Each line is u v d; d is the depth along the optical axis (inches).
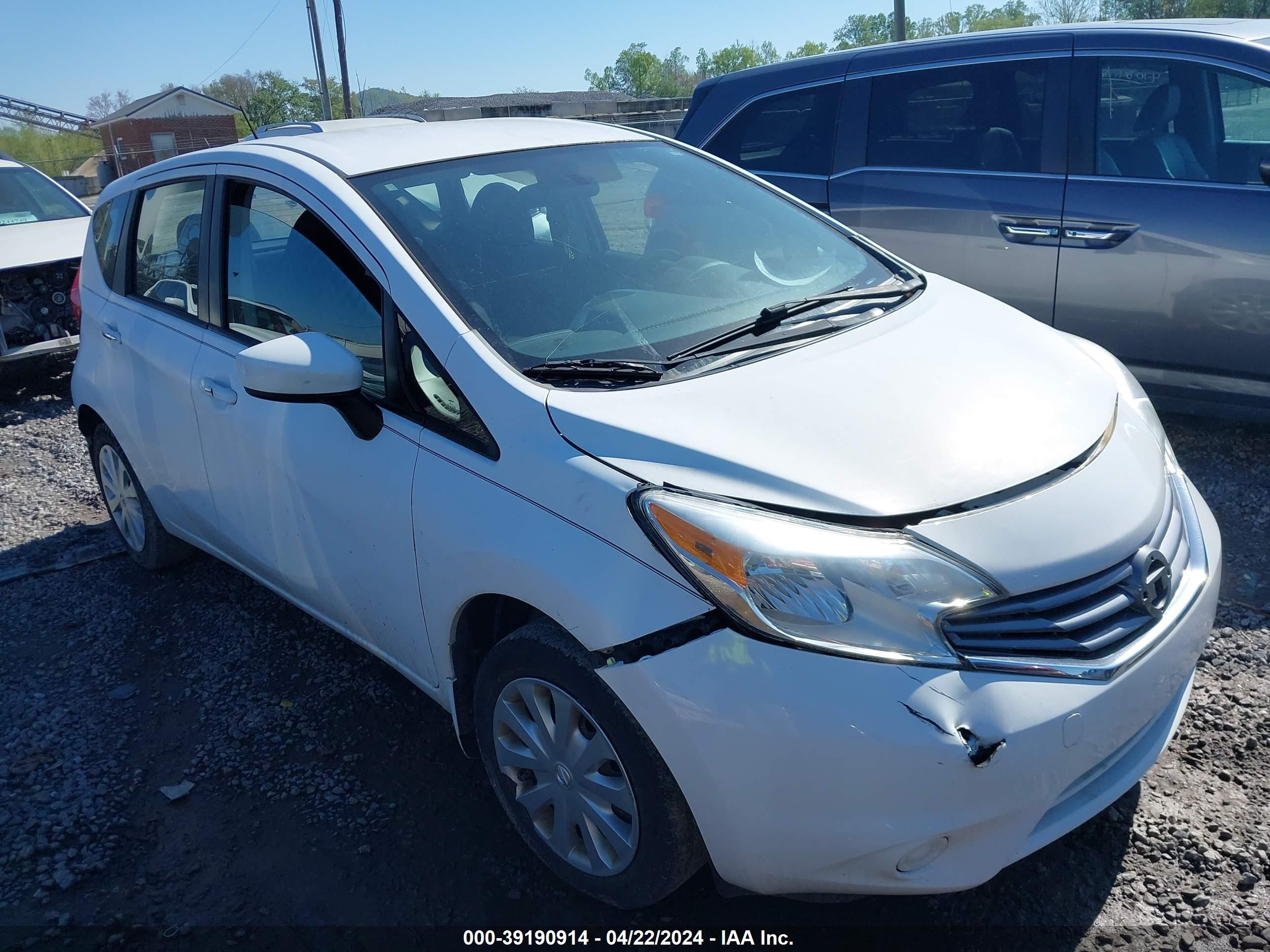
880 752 74.9
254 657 143.4
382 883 101.3
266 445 119.3
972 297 123.3
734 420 88.6
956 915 93.4
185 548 167.2
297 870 103.5
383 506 102.8
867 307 114.1
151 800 115.3
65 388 303.0
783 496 81.6
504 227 114.9
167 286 145.6
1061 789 79.4
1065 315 188.7
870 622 77.0
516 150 129.0
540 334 102.0
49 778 119.8
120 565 177.2
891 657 76.1
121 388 150.9
